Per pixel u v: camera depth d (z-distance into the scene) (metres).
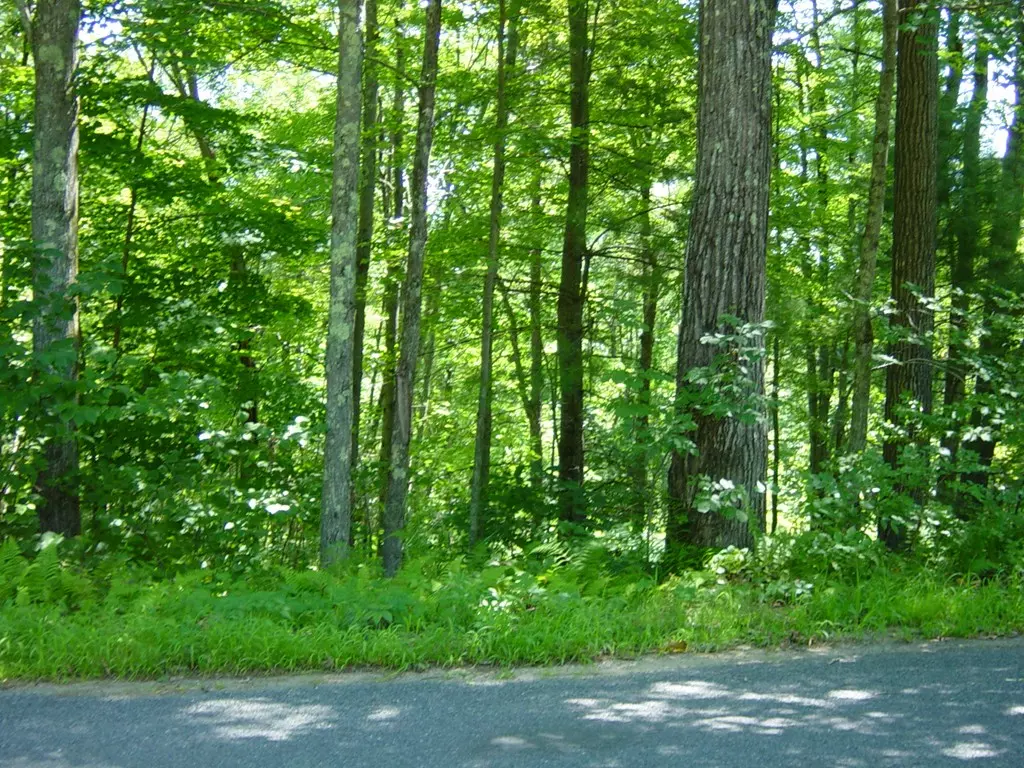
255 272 15.86
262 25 12.63
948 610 7.29
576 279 16.33
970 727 4.73
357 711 4.98
